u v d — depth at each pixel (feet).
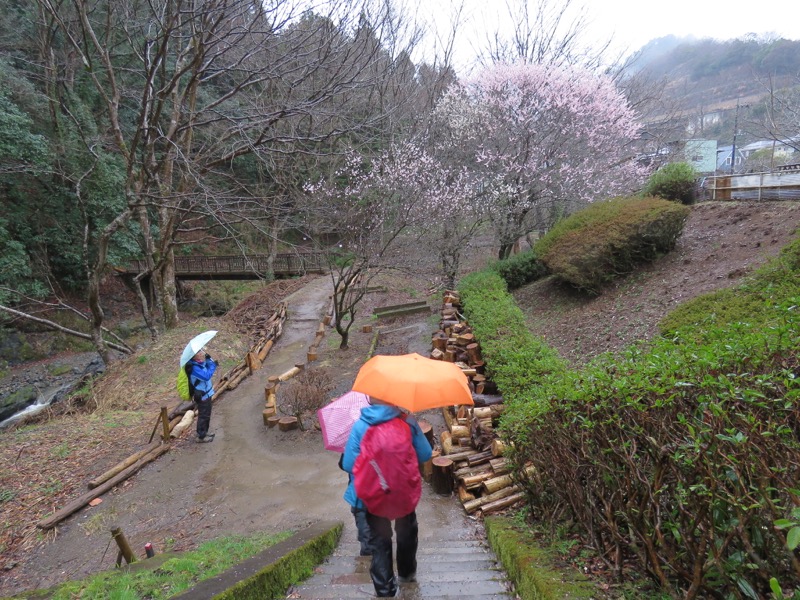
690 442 6.85
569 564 9.07
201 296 90.58
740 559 6.14
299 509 17.71
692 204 43.11
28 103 59.88
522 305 39.99
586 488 9.73
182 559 12.62
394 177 42.34
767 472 5.60
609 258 33.19
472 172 48.62
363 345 37.76
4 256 61.11
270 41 32.63
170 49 48.14
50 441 24.56
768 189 37.27
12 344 63.41
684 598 6.87
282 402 27.63
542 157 47.39
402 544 10.55
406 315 45.29
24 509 18.79
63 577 14.99
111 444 23.84
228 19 29.58
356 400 14.20
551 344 30.01
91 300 38.09
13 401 52.60
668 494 7.69
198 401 23.54
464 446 18.99
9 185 65.10
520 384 18.15
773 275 21.01
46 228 70.13
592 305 32.83
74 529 17.47
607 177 49.26
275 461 21.61
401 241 43.01
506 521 13.76
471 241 50.65
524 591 9.02
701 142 82.07
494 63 55.93
